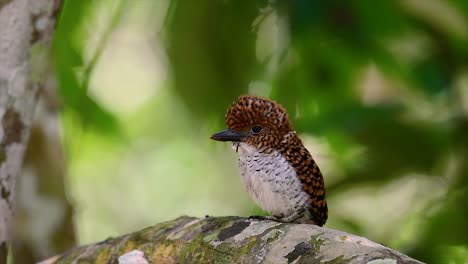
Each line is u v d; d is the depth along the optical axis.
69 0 12.34
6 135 7.55
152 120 16.50
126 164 16.45
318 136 11.80
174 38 12.28
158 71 16.72
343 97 12.62
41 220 11.52
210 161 16.47
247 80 12.37
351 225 12.55
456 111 12.15
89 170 16.41
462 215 11.64
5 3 7.46
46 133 11.48
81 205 15.48
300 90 12.52
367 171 11.93
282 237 5.91
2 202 7.58
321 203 7.64
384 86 13.62
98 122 14.04
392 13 11.75
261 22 12.05
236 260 6.01
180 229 6.62
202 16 12.13
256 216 6.79
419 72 12.37
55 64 12.43
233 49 12.22
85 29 12.71
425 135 11.84
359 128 11.66
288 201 7.55
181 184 16.73
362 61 12.36
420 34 12.26
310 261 5.62
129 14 13.94
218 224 6.43
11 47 7.50
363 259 5.41
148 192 16.75
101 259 6.87
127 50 16.12
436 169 11.99
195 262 6.25
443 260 11.67
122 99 16.86
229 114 7.69
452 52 12.32
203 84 12.41
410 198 13.21
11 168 7.63
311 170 7.55
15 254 11.51
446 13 11.98
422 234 11.74
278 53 12.02
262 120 7.55
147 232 6.82
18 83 7.56
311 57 12.29
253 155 7.58
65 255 7.20
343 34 11.75
